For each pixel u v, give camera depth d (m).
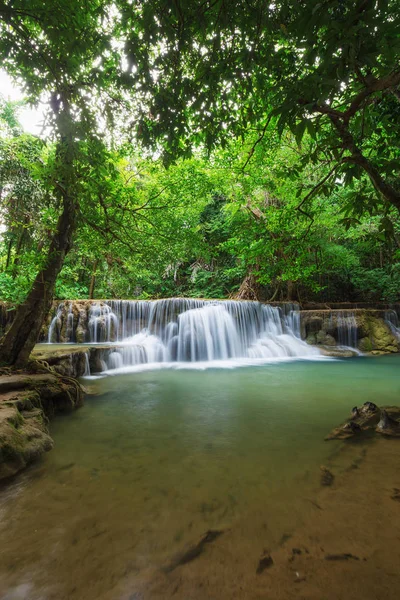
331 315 16.14
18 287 7.88
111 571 1.99
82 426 4.96
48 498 2.88
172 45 2.71
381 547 2.14
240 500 2.81
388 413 4.95
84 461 3.68
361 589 1.79
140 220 7.65
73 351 9.14
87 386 7.93
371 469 3.35
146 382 8.63
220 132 3.60
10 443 3.43
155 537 2.31
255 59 2.67
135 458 3.76
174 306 14.45
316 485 3.05
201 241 8.36
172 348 13.59
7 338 6.28
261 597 1.76
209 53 2.81
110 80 3.52
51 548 2.21
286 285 20.33
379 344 15.46
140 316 14.92
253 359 13.77
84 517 2.59
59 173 4.50
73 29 2.99
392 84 2.10
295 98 2.03
